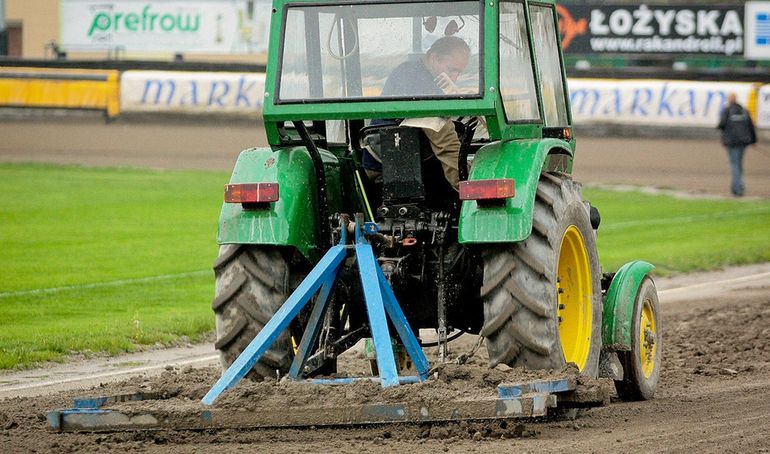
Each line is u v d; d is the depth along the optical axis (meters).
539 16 23.94
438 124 22.02
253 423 19.09
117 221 65.31
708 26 104.38
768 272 51.09
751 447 19.42
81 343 32.97
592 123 94.12
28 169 87.94
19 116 97.44
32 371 29.98
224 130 96.31
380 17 21.64
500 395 18.98
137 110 96.62
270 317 21.66
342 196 23.86
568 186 22.41
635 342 24.52
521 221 20.34
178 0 104.75
